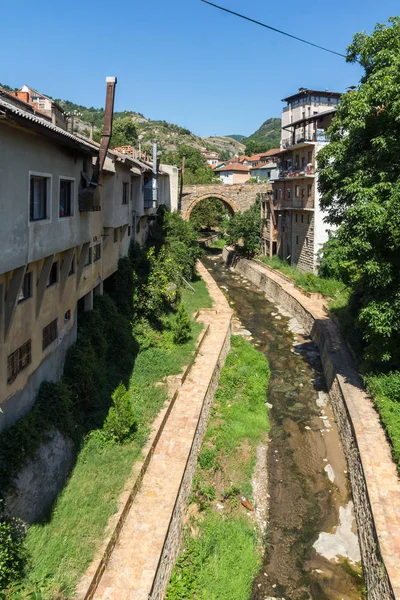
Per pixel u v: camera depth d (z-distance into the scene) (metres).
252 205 56.28
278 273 41.16
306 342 27.66
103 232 18.77
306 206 37.59
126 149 31.84
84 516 10.28
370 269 15.57
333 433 17.95
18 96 17.47
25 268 9.78
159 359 19.00
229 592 10.87
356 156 17.16
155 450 13.50
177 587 10.57
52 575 8.77
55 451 11.14
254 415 18.64
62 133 10.27
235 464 15.43
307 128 42.62
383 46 16.27
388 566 9.88
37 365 11.95
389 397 16.34
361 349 21.30
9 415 10.33
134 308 21.77
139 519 10.77
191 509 13.09
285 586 11.46
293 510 14.00
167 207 44.41
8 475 9.38
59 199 11.88
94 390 14.66
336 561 12.23
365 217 15.15
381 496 12.04
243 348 25.61
